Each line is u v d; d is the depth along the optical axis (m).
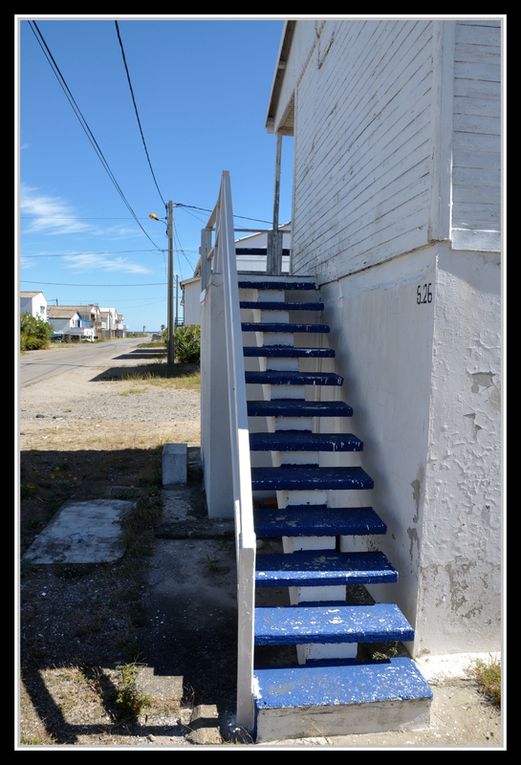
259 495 5.80
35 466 7.16
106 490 6.16
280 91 8.36
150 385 16.67
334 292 4.87
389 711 2.54
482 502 3.03
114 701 2.74
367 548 3.92
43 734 2.52
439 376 2.93
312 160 6.00
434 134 2.86
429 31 2.95
